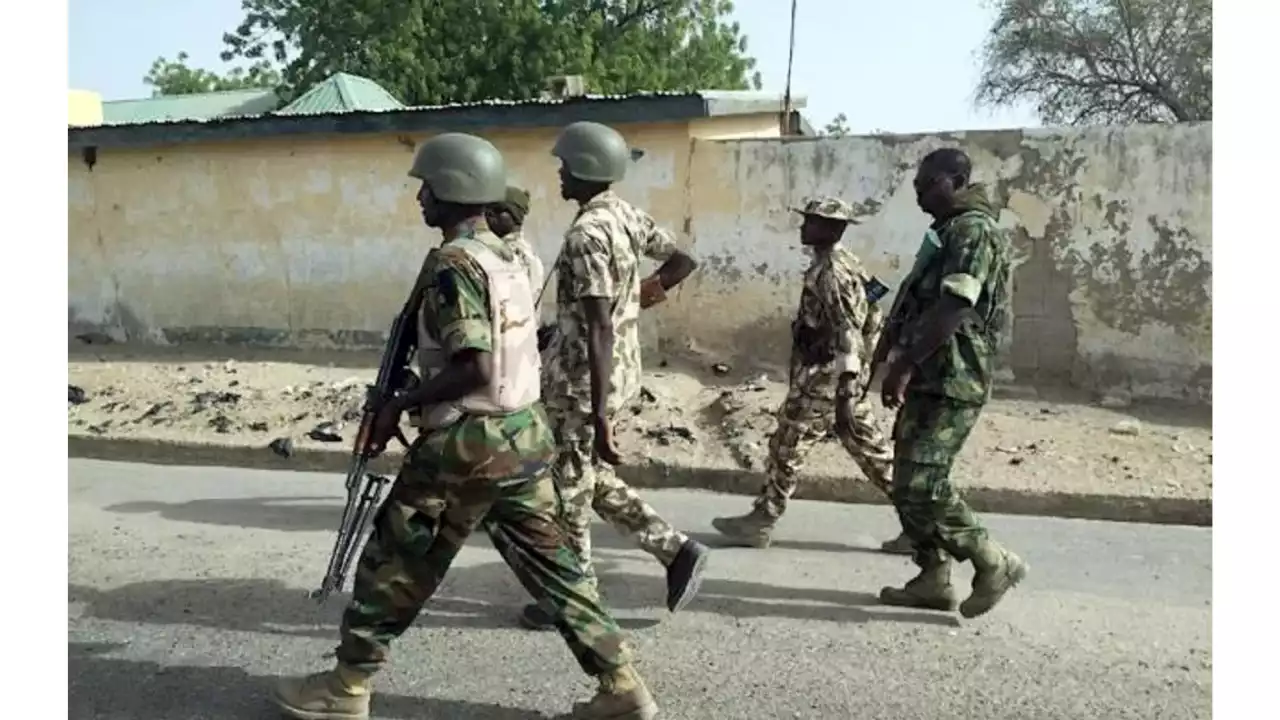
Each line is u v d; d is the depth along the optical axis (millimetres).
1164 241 8836
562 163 4809
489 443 3713
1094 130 8914
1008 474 7395
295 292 11398
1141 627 5023
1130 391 9016
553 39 26016
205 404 9586
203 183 11547
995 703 4258
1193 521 6891
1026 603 5340
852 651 4727
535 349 3891
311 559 6023
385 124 10633
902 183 9406
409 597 3850
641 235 4875
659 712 4156
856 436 5789
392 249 11039
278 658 4684
